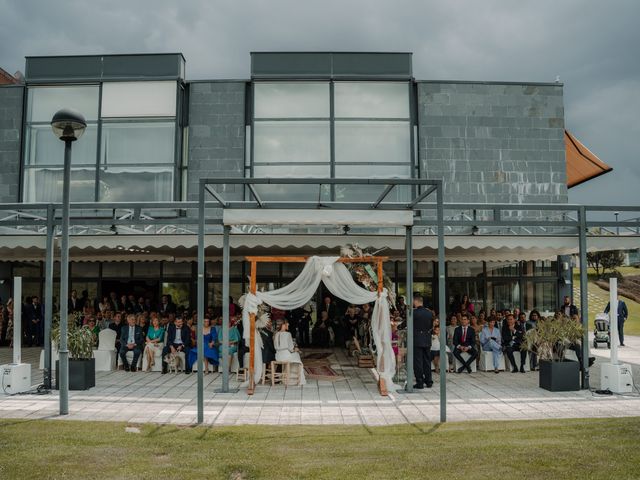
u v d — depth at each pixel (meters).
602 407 10.29
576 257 23.19
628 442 7.29
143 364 14.66
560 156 19.11
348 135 18.50
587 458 6.56
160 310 20.66
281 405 10.49
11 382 11.48
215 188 18.39
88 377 12.09
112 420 9.20
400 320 14.88
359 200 18.28
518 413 9.80
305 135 18.47
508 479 5.89
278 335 12.73
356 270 12.62
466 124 18.97
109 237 14.00
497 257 19.45
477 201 18.75
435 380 13.27
